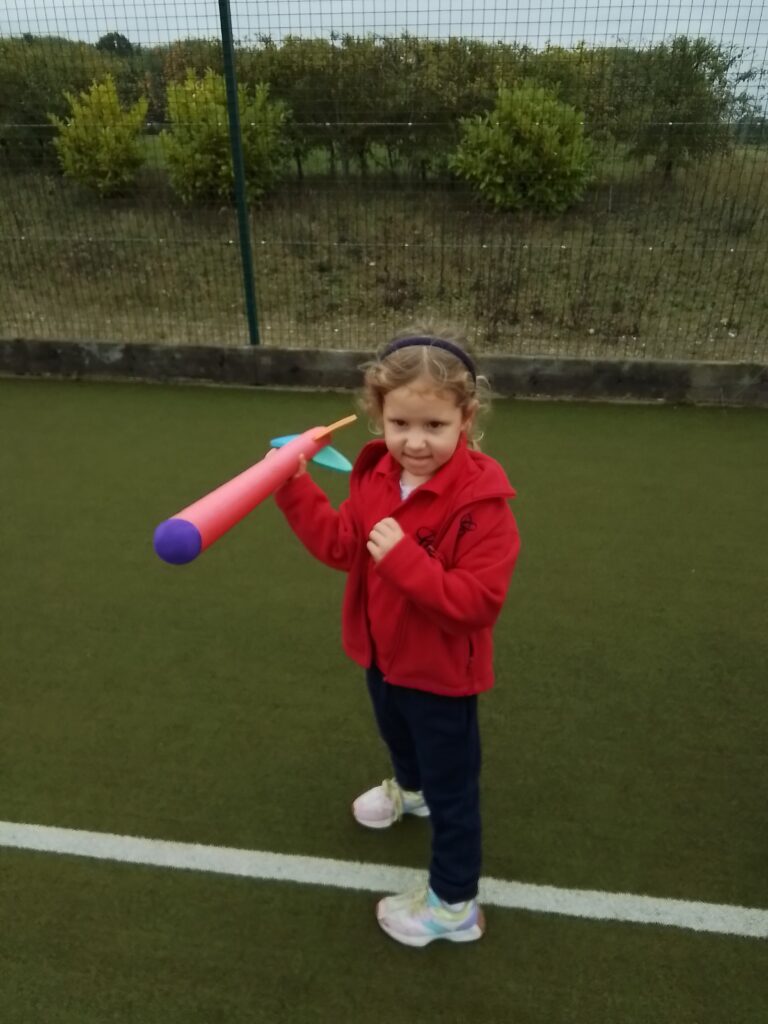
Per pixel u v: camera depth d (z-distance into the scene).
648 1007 1.68
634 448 4.31
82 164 5.30
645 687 2.57
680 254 5.05
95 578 3.18
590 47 4.63
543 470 4.06
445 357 1.42
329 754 2.32
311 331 5.42
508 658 2.70
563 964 1.76
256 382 5.30
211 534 1.26
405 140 5.11
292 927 1.84
